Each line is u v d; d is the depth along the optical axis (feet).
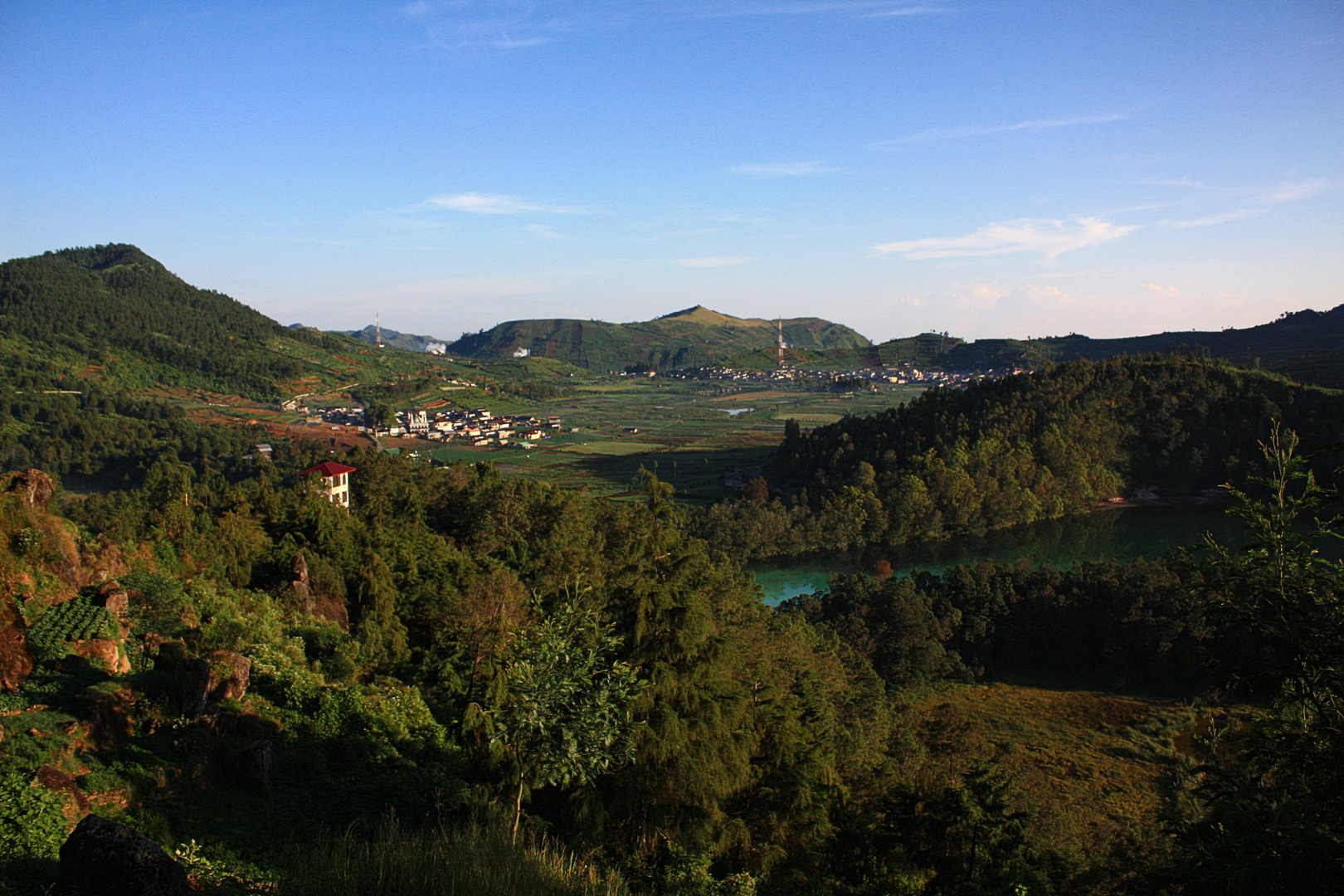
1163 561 244.01
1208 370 529.86
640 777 75.41
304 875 41.01
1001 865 88.43
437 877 41.27
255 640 104.83
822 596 270.05
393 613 155.02
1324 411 478.59
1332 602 51.34
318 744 82.58
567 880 45.52
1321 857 44.16
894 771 126.82
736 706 82.74
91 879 33.63
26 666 70.18
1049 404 520.01
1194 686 214.69
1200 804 100.58
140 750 65.16
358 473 300.61
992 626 248.32
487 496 244.42
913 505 423.64
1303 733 50.78
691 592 84.99
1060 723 200.13
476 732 75.46
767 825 88.02
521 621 140.15
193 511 176.76
